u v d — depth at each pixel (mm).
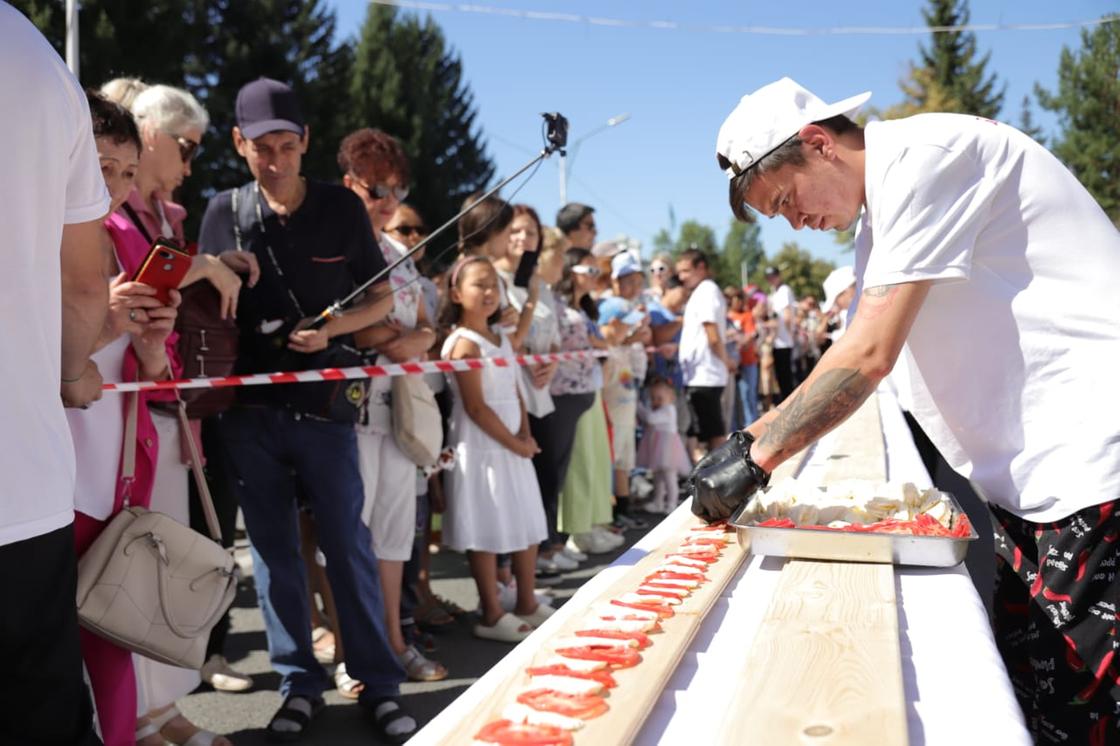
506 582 5344
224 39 31250
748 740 1080
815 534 1848
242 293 3332
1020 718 1215
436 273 5594
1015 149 1888
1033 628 2004
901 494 2125
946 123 1903
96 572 2357
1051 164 1903
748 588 1754
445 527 4512
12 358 1570
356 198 3486
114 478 2539
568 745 1094
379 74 43844
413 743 1138
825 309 8570
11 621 1578
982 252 1925
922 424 2123
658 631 1462
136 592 2369
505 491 4484
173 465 3076
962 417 2016
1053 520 1914
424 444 3875
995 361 1945
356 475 3402
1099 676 1914
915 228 1826
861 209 2014
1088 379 1886
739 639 1512
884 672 1258
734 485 2051
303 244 3344
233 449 3348
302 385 3248
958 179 1842
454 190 50094
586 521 5828
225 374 3100
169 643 2402
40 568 1603
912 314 1857
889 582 1688
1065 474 1896
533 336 5371
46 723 1643
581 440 5824
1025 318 1908
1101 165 48188
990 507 2217
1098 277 1884
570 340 5562
